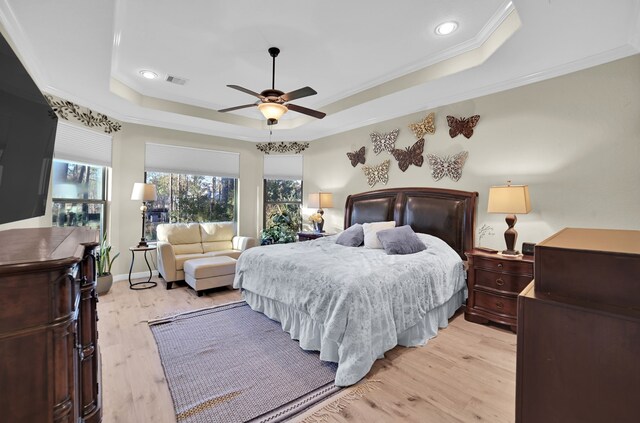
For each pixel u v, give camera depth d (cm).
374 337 214
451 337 271
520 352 72
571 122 281
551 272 69
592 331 63
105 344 254
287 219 558
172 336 271
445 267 296
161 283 446
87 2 200
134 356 235
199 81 372
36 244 119
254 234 597
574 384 65
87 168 415
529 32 229
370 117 452
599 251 63
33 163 174
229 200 582
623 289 61
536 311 70
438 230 372
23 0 197
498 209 289
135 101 398
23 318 84
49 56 272
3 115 137
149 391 192
